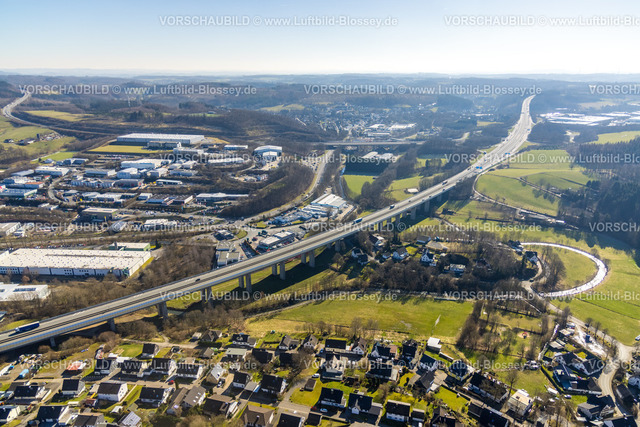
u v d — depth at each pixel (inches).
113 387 6122.1
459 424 5492.1
